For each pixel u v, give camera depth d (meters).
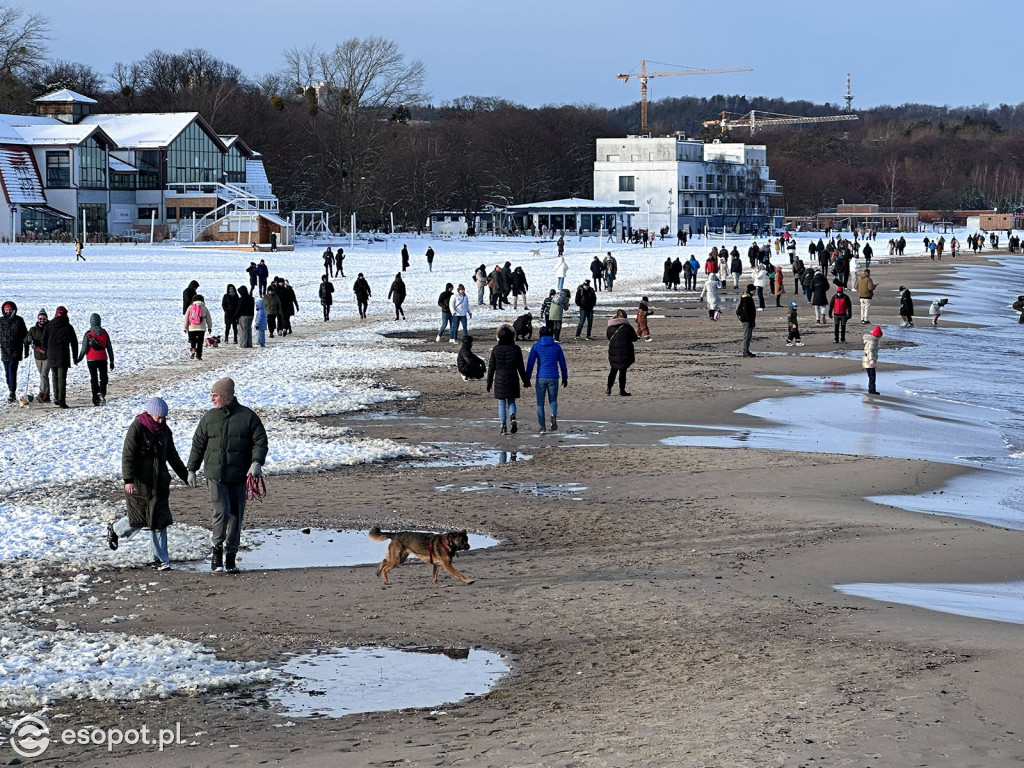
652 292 108.00
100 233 169.75
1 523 24.58
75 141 169.00
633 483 29.70
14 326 41.69
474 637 17.67
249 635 17.81
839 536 24.27
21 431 35.75
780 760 12.59
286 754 13.29
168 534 24.11
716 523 25.45
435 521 25.61
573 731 13.73
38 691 15.33
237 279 109.31
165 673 16.02
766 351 61.19
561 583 20.70
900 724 13.56
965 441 36.78
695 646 17.02
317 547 23.42
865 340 46.22
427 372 52.16
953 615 18.58
